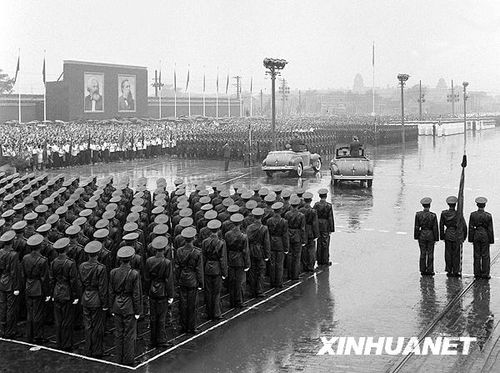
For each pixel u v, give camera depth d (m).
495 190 31.00
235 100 128.62
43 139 41.78
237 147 47.12
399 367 10.27
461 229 15.78
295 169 36.59
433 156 51.84
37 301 11.79
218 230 12.93
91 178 22.02
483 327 12.09
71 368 10.50
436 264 17.20
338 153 35.81
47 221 13.93
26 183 22.72
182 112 115.25
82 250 12.41
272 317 12.92
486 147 62.50
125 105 89.19
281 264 15.00
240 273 13.52
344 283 15.39
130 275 10.64
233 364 10.51
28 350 11.45
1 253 12.12
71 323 11.45
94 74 84.31
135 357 10.93
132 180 34.78
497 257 17.89
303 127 66.06
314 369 10.25
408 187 32.62
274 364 10.48
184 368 10.38
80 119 79.31
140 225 14.45
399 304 13.62
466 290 14.62
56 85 82.56
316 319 12.72
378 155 53.03
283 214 16.42
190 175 37.72
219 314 12.92
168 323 12.66
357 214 24.92
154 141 50.41
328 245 17.17
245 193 18.03
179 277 12.09
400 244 19.62
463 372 10.02
